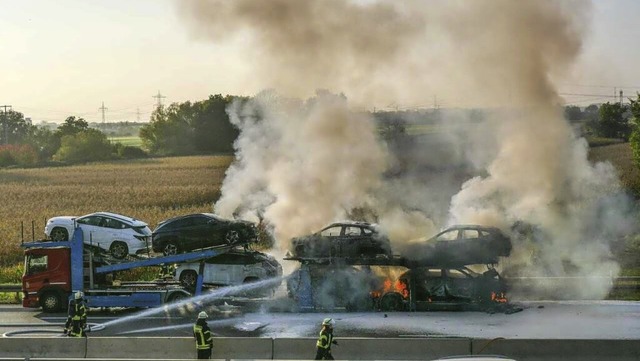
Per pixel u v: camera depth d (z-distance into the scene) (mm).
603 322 26984
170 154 147250
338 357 21031
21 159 140500
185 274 30500
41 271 30250
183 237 31438
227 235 31422
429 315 28844
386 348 20984
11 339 21953
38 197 83750
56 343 21828
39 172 118312
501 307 29219
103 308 31875
